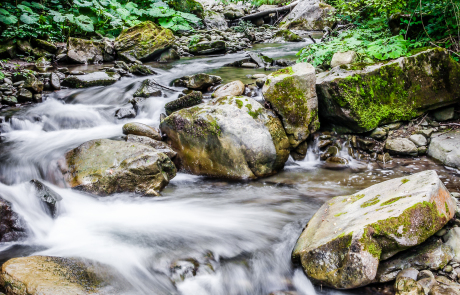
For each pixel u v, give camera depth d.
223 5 18.73
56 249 3.31
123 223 3.80
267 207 4.08
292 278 3.02
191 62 9.63
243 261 3.20
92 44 9.33
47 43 9.10
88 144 4.68
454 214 3.03
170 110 5.73
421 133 5.18
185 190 4.55
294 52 10.37
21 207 3.68
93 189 4.21
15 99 6.36
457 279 2.67
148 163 4.38
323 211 3.52
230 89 5.70
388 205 2.94
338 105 5.11
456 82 5.33
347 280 2.66
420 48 5.49
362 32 7.01
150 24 9.88
